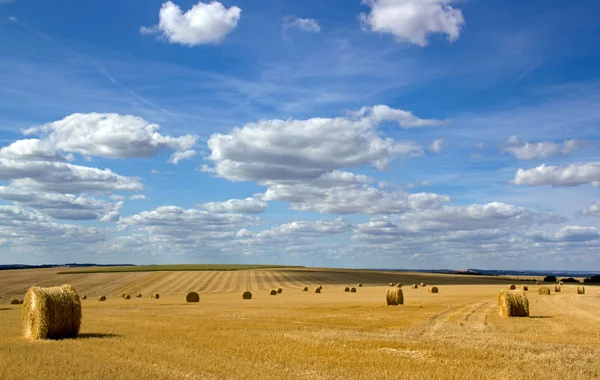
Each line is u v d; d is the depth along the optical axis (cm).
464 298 5116
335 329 2534
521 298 3177
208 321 2961
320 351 1791
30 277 10100
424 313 3428
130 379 1351
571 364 1580
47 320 2181
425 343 1973
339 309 3881
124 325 2731
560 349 1856
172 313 3650
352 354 1739
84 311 3953
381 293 6912
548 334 2317
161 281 9606
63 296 2247
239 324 2777
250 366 1530
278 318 3144
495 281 10675
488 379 1388
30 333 2219
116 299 6556
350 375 1431
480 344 1962
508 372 1468
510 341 2055
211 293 7525
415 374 1441
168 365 1541
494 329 2512
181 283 9325
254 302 5100
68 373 1419
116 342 2033
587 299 4844
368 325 2722
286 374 1431
